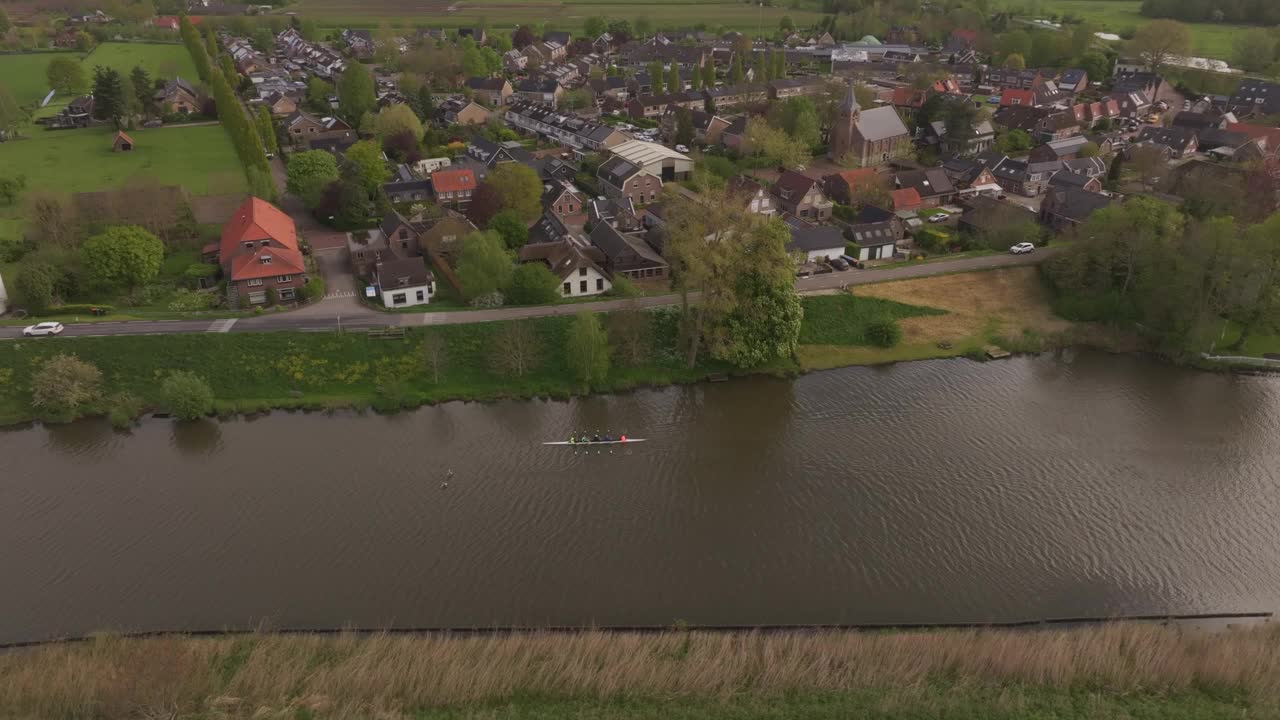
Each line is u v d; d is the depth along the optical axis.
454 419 82.31
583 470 74.50
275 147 172.38
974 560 63.81
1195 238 93.56
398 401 83.38
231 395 83.44
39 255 101.25
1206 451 77.31
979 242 118.44
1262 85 199.75
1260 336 96.44
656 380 88.69
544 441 78.88
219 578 60.94
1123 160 158.38
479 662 52.25
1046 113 184.50
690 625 57.19
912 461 76.00
